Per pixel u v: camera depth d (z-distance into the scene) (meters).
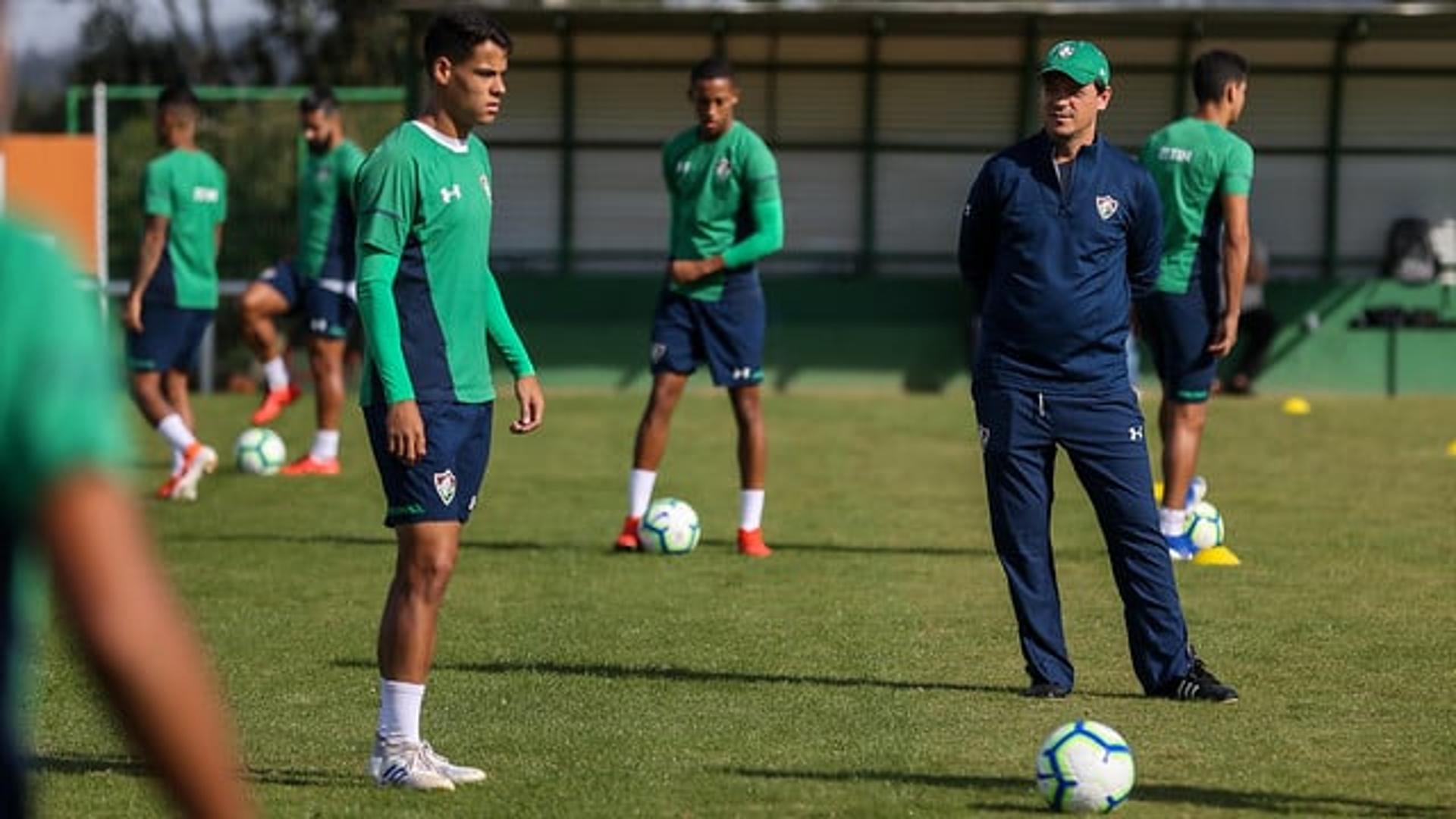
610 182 101.38
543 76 100.69
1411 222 100.69
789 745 27.41
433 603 24.69
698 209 45.69
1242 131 101.69
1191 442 44.31
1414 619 37.69
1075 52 29.73
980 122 101.44
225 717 29.14
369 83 138.12
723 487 60.41
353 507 54.59
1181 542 44.78
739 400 46.31
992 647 34.94
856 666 33.22
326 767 26.12
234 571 43.59
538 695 30.77
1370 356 99.44
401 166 24.02
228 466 64.69
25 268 9.96
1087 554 46.69
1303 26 97.44
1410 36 98.25
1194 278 42.91
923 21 97.62
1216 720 29.06
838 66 101.00
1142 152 43.00
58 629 35.50
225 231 98.00
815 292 99.94
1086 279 29.89
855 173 101.69
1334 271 102.00
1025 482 30.53
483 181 24.72
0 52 9.55
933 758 26.70
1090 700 30.48
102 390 9.95
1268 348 98.50
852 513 54.59
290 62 139.00
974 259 30.94
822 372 100.12
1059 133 29.80
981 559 45.91
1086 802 23.53
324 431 62.50
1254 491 59.44
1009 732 28.30
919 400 93.00
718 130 45.31
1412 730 28.53
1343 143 101.56
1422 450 71.56
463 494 24.58
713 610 38.66
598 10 96.50
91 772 25.89
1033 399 30.22
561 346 99.62
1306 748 27.31
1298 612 38.41
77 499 9.77
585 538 49.28
